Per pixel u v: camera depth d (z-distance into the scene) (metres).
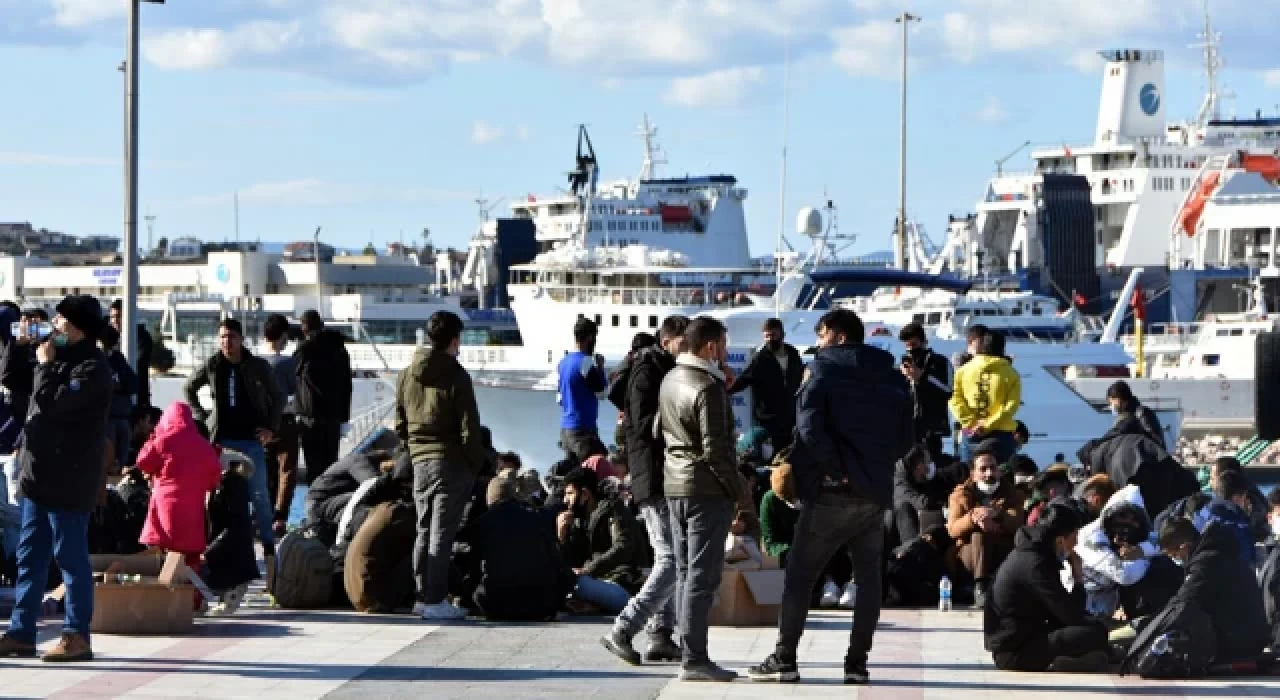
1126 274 144.62
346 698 14.43
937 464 24.84
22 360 21.16
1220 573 16.30
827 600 20.97
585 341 24.91
